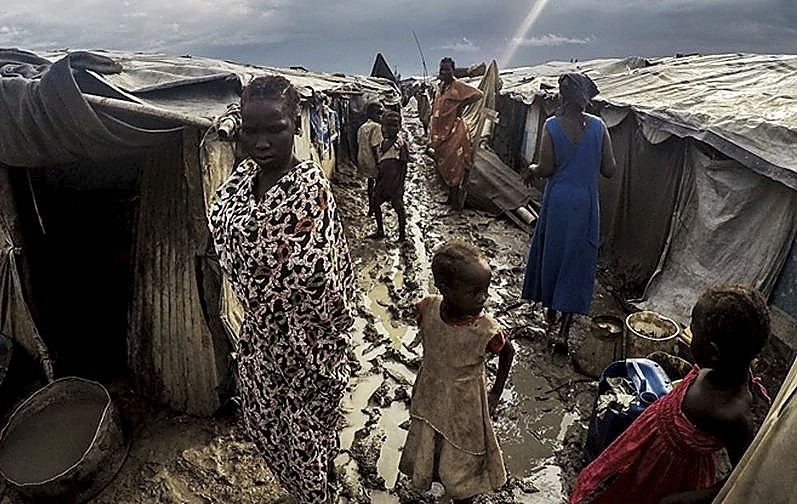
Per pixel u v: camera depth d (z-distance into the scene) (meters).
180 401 3.41
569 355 4.21
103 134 2.55
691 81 6.07
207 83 3.65
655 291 4.93
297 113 1.95
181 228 3.18
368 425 3.48
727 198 4.23
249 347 2.26
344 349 2.21
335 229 1.98
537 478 3.06
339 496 2.91
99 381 3.60
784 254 3.87
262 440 2.46
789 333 3.87
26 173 3.28
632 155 5.62
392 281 5.64
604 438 2.81
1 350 3.18
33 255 3.36
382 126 6.41
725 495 1.52
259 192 1.97
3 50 3.30
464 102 7.47
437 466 2.67
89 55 3.08
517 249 6.51
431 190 9.20
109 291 3.82
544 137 3.84
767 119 3.86
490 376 3.97
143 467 3.04
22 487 2.63
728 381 1.75
